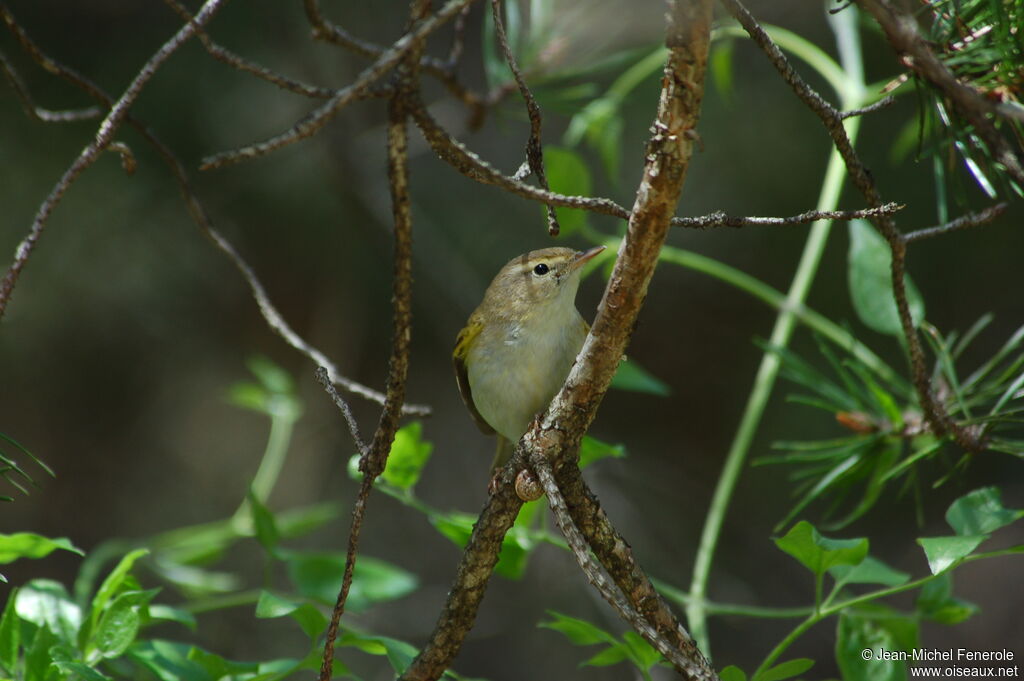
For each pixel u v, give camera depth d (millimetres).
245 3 10156
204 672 5066
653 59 8242
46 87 9656
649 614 4367
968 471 12727
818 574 4680
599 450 6059
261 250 11852
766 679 4602
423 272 12125
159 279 11617
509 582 12734
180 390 12773
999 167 4145
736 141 11523
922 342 11367
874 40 10484
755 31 3777
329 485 13562
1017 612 12695
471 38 11031
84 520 12633
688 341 13250
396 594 6703
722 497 7117
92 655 4785
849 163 4074
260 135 10836
